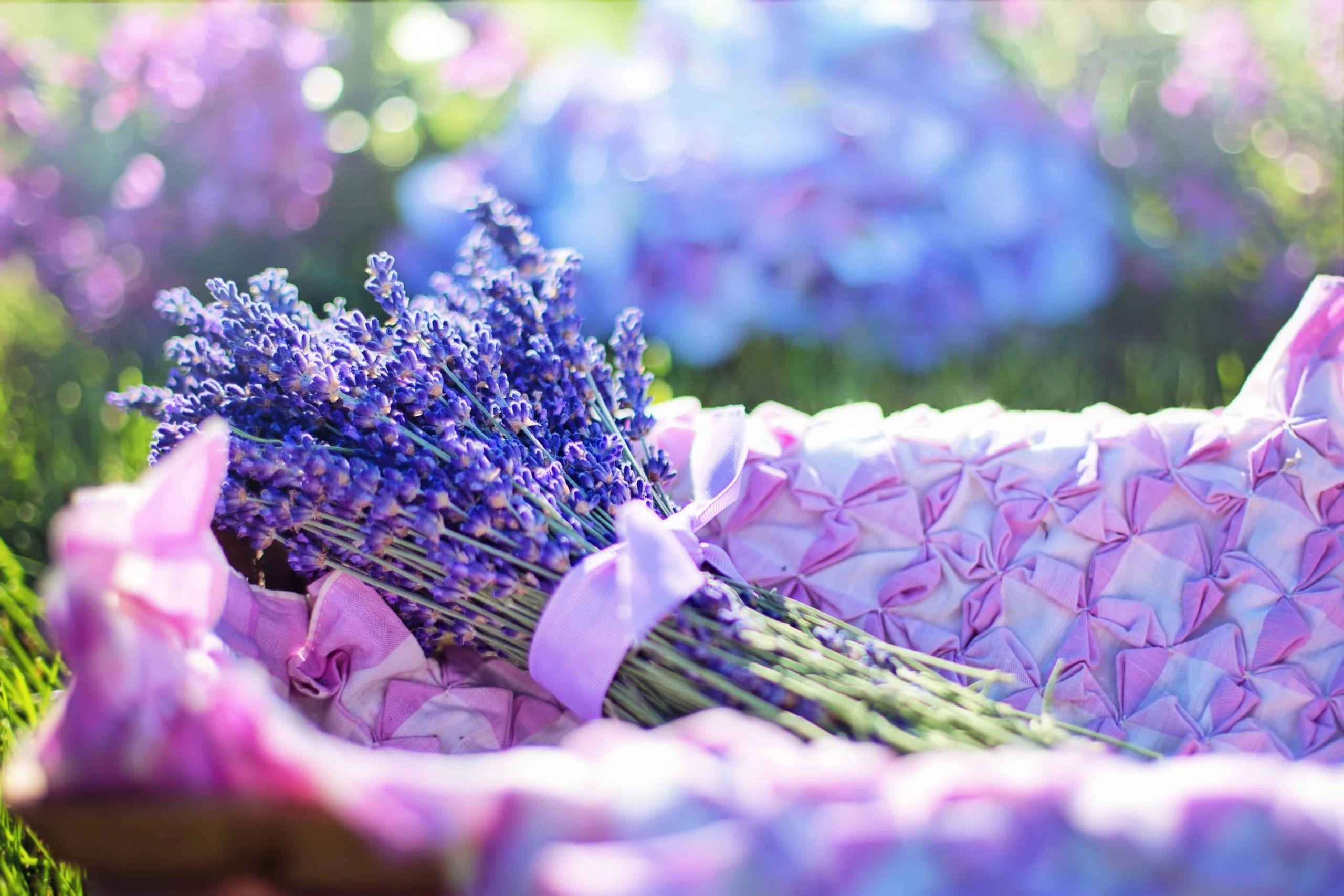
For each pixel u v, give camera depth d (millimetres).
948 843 931
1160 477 1155
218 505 1074
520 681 1135
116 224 1858
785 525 1173
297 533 1104
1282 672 1132
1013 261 1764
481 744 1112
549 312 1151
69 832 942
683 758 949
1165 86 1927
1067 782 943
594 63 1833
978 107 1791
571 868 924
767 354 1759
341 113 1942
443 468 1090
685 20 1812
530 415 1110
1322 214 1916
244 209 1851
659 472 1138
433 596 1092
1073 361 1717
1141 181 1913
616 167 1729
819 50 1766
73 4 2498
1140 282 1842
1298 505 1141
